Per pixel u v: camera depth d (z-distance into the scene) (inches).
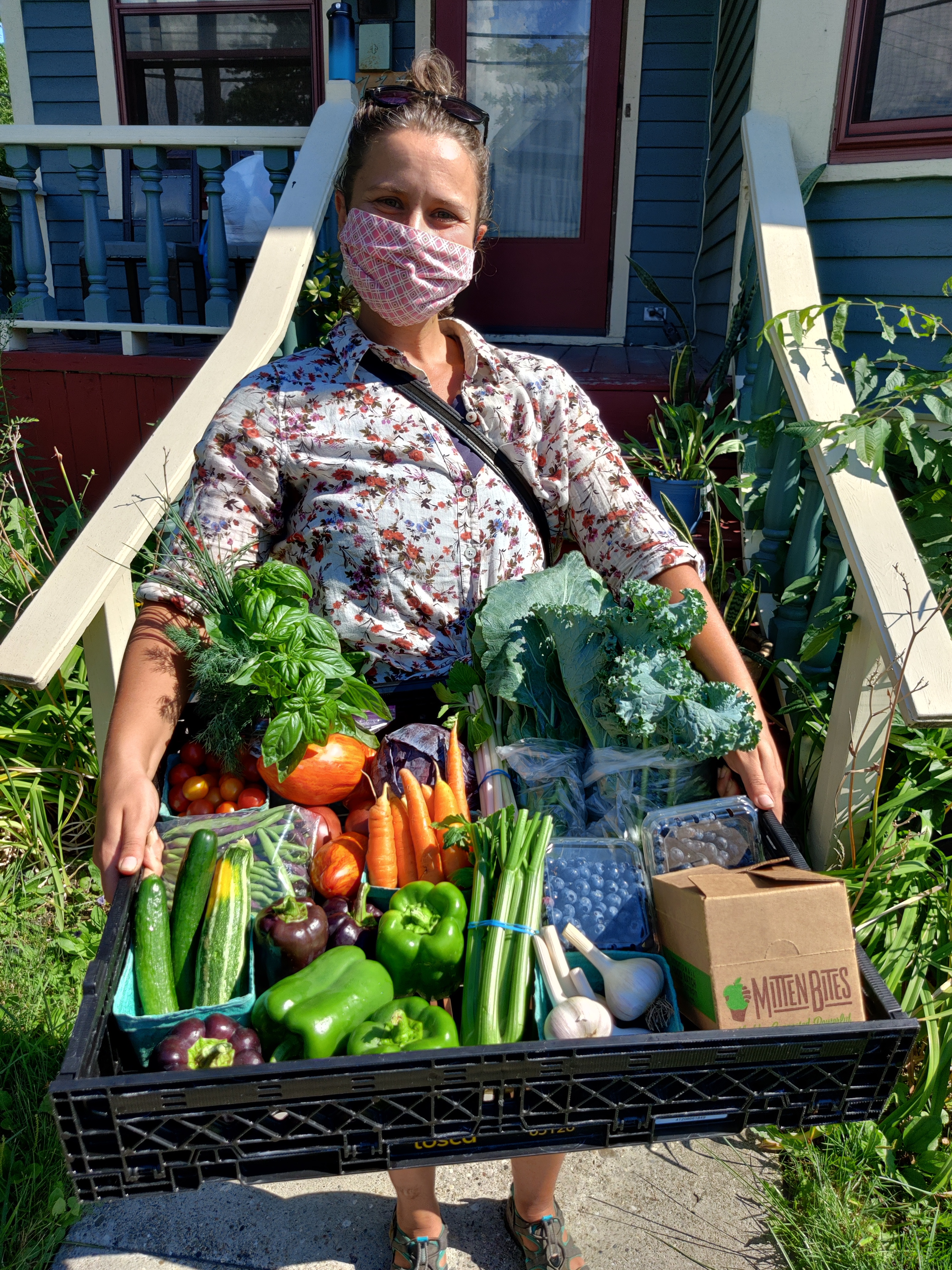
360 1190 81.7
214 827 60.9
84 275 225.8
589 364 186.1
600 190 222.8
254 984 55.1
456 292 68.0
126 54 238.1
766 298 115.4
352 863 62.6
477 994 52.6
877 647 87.4
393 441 66.6
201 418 114.0
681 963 52.7
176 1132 44.5
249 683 60.1
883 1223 78.4
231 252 236.1
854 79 138.0
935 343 141.0
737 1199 81.3
